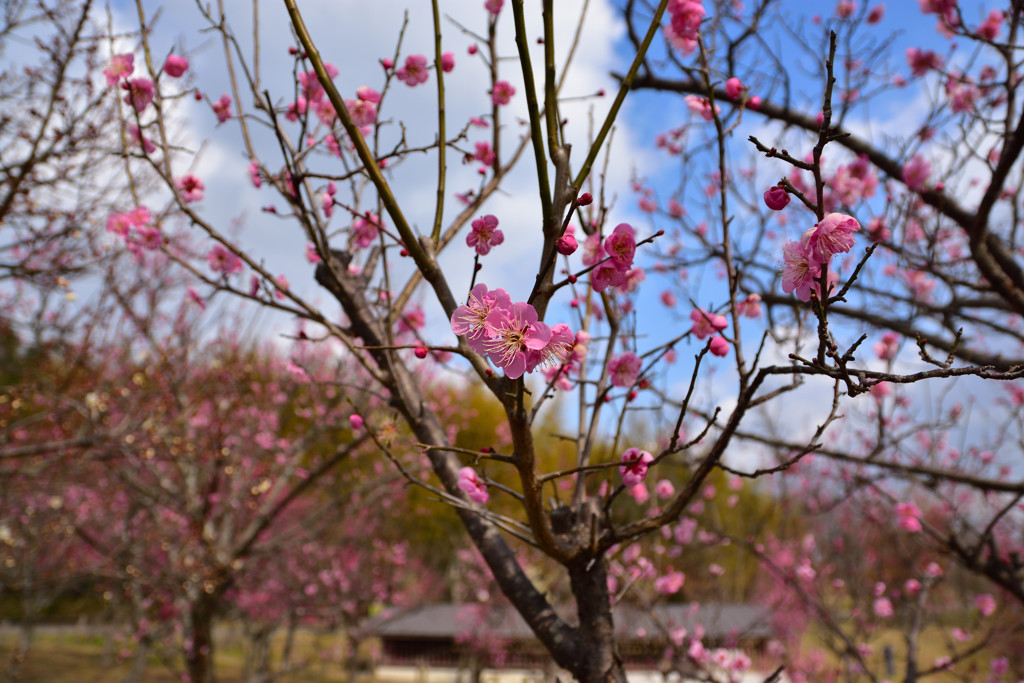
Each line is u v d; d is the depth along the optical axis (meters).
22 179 5.02
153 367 7.41
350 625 14.08
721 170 2.64
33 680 12.95
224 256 3.10
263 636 11.33
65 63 4.99
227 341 8.95
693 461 4.52
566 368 2.73
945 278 3.83
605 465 1.84
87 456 7.02
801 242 1.65
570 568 2.32
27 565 7.86
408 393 2.91
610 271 1.80
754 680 9.55
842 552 6.79
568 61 3.08
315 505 11.72
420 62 2.89
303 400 9.11
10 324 6.42
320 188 3.25
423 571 19.47
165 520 8.52
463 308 1.61
